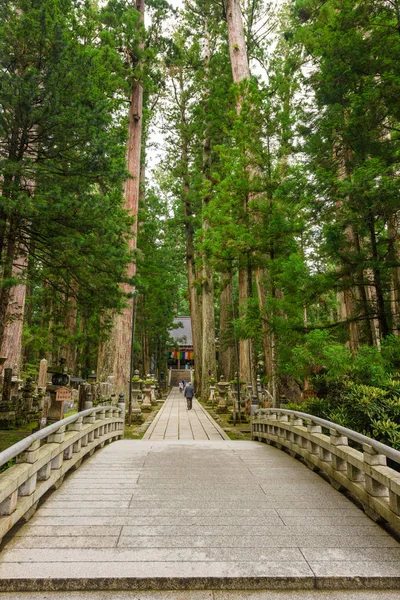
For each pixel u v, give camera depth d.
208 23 25.23
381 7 8.08
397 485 3.77
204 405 25.19
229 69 22.28
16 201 7.17
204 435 13.62
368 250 10.01
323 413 8.01
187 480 5.83
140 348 35.16
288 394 13.90
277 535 3.82
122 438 12.24
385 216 8.16
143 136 26.41
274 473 6.32
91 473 6.27
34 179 8.24
